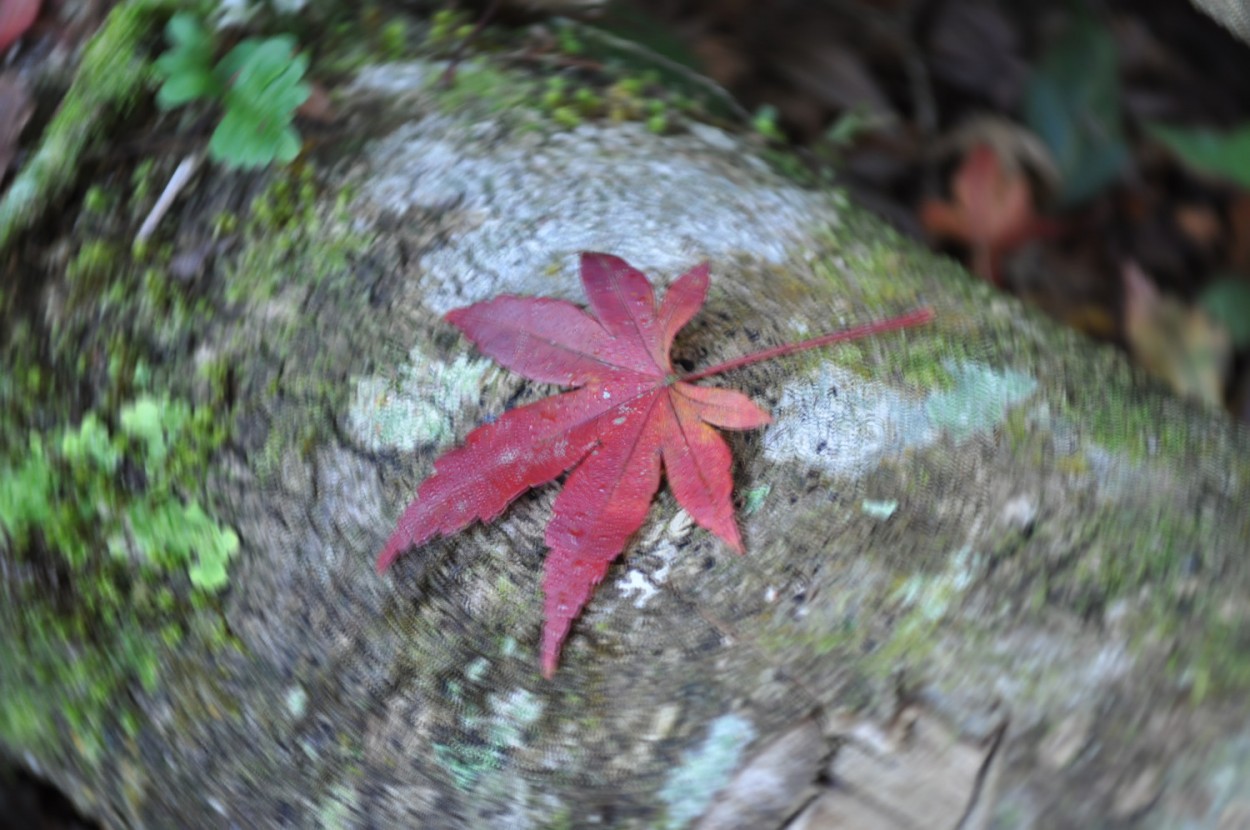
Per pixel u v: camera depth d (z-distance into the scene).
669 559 0.18
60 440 0.18
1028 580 0.18
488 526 0.18
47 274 0.19
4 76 0.20
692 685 0.18
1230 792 0.17
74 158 0.20
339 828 0.18
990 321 0.19
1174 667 0.18
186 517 0.18
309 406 0.19
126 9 0.20
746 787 0.18
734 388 0.19
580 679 0.18
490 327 0.18
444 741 0.18
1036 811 0.17
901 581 0.18
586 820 0.18
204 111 0.20
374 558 0.18
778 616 0.18
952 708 0.18
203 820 0.18
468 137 0.20
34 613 0.18
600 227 0.19
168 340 0.19
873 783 0.17
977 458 0.18
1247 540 0.18
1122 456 0.19
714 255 0.19
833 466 0.19
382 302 0.19
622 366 0.18
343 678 0.18
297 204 0.19
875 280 0.19
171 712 0.18
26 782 0.18
